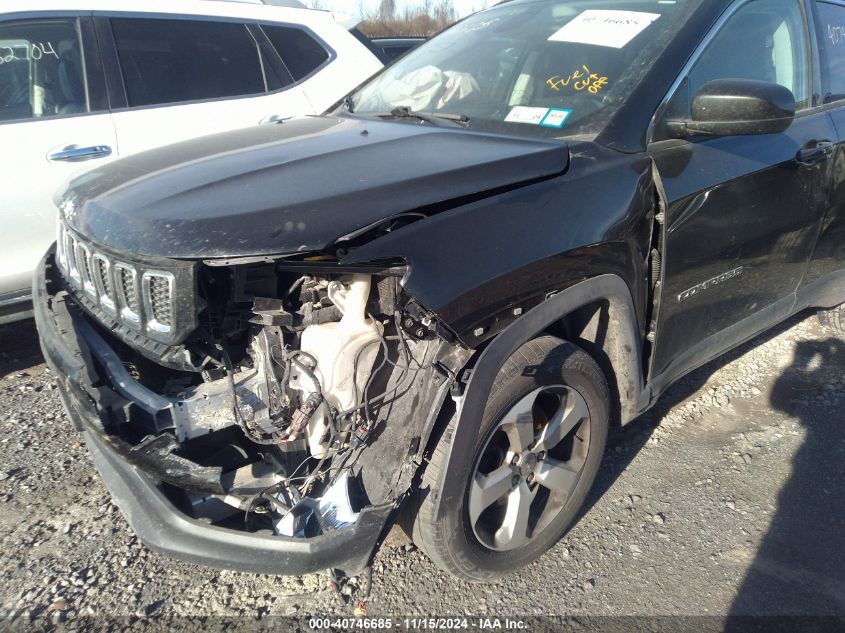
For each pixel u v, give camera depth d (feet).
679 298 7.99
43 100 11.92
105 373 6.57
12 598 7.14
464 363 5.93
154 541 5.54
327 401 6.00
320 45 15.62
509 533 7.02
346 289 6.26
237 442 6.73
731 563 7.79
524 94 8.44
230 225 5.41
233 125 13.99
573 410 7.13
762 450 9.76
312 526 5.82
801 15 10.21
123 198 6.27
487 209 6.13
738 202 8.29
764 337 13.05
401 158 6.54
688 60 8.06
